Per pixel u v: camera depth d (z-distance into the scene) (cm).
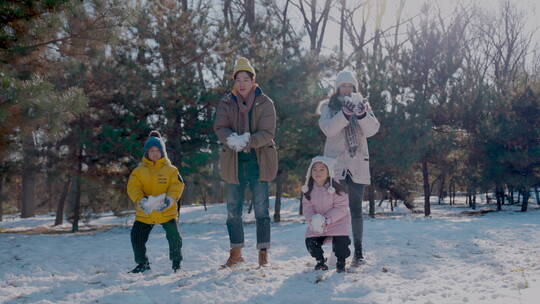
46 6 873
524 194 1872
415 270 486
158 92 1459
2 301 379
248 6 2866
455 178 2128
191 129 1552
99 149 1399
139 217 523
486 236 838
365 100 534
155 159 527
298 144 1586
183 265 609
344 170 525
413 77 1797
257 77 1574
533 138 1783
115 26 979
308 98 1534
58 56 1054
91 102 1424
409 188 2281
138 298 371
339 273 456
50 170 1456
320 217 461
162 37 1463
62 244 914
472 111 1845
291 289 390
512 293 350
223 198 2875
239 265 525
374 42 3014
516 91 1895
